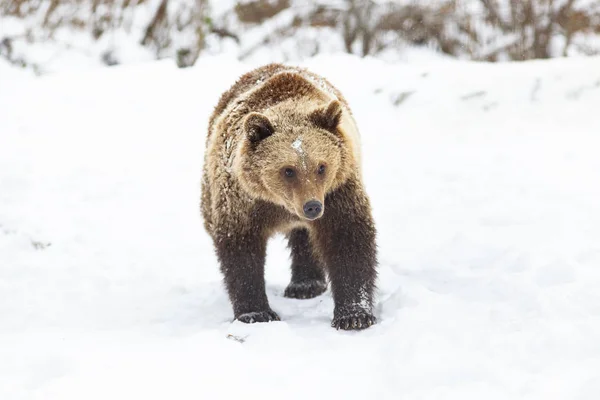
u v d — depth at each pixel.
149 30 27.25
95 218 15.08
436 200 14.60
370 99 19.48
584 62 19.77
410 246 12.75
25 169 17.09
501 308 9.14
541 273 10.19
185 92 20.84
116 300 11.38
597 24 27.08
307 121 9.52
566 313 8.82
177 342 9.00
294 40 28.28
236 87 11.25
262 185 9.46
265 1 29.02
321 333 9.39
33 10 27.05
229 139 10.03
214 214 10.12
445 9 27.77
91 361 8.39
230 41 28.36
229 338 9.18
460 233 12.41
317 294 11.32
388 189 15.53
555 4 26.77
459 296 10.05
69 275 12.49
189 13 27.12
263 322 9.65
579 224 12.42
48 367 8.26
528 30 27.00
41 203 15.63
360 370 7.98
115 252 13.63
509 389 7.26
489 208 13.78
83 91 21.08
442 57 27.77
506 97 18.73
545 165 15.59
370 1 27.77
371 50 27.69
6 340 9.45
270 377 7.86
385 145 17.69
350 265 9.77
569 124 17.58
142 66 22.36
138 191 16.36
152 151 18.19
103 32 27.27
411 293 9.95
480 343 8.19
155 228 14.72
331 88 11.23
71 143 18.47
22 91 21.22
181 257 13.38
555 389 7.16
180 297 11.36
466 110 18.66
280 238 13.90
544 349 7.98
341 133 9.62
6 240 14.02
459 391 7.24
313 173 9.09
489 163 16.08
